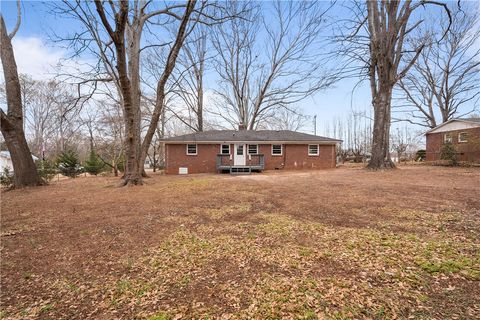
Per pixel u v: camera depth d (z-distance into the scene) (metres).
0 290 2.94
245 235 4.46
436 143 22.11
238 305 2.49
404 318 2.18
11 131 11.16
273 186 9.87
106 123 22.14
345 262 3.27
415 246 3.64
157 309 2.49
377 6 13.77
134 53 14.20
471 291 2.53
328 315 2.27
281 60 26.42
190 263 3.45
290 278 2.94
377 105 14.54
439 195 7.04
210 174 17.47
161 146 29.11
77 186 11.56
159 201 7.59
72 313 2.51
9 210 6.65
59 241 4.40
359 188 8.53
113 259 3.66
